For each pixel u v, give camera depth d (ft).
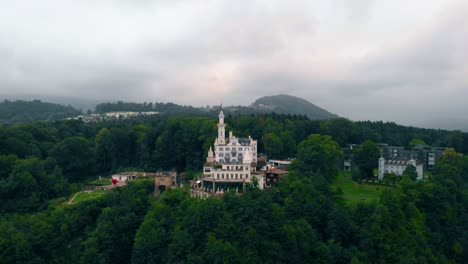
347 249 405.39
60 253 415.03
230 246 356.79
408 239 429.79
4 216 477.77
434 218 495.82
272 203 440.04
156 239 390.63
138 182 555.28
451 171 629.10
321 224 433.89
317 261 387.55
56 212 451.12
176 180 623.36
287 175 540.93
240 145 627.05
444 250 468.34
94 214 468.75
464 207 549.54
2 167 565.12
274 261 376.27
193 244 379.96
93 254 384.68
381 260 399.85
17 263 372.17
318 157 606.55
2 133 650.43
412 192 517.14
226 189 526.16
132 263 387.96
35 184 534.37
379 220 424.05
